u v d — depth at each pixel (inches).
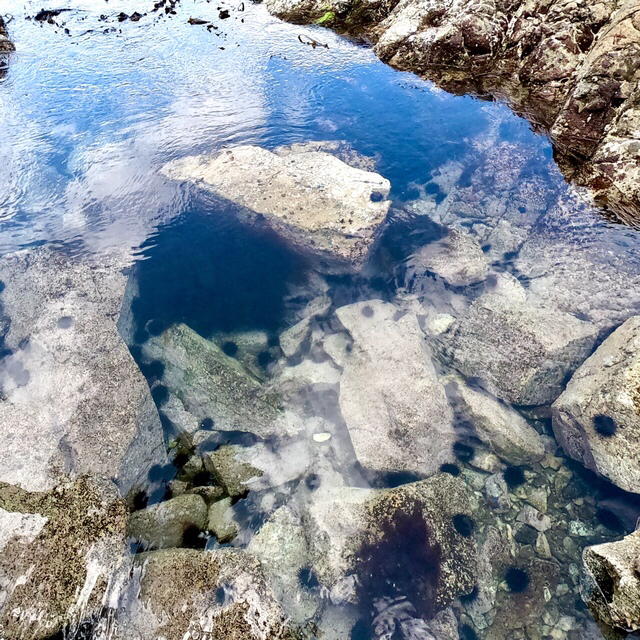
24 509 63.6
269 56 148.9
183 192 102.0
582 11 119.7
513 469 69.9
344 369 79.4
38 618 56.4
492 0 131.6
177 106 125.8
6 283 87.1
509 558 63.0
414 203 101.4
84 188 103.2
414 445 71.4
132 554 61.6
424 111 123.8
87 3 196.2
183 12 184.5
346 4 167.8
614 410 66.8
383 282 89.6
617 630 56.8
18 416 71.9
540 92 126.0
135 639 56.1
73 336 80.7
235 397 76.0
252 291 88.4
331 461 70.9
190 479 69.1
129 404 73.1
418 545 63.2
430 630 58.5
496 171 107.2
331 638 57.7
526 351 76.5
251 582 59.5
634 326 74.2
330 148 111.8
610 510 65.2
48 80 137.8
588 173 102.1
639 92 99.7
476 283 88.9
